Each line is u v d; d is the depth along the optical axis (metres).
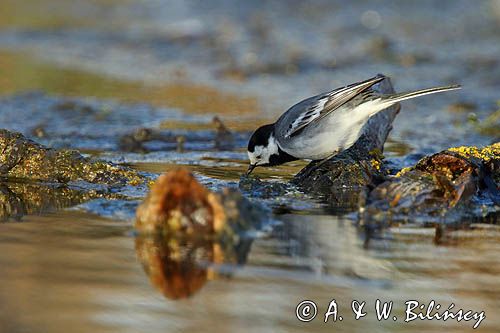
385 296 8.49
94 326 7.61
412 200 11.80
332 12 33.78
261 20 33.12
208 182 13.75
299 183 13.76
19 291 8.43
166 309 8.00
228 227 10.27
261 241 10.20
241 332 7.58
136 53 29.89
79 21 36.09
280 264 9.32
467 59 26.25
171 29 33.16
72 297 8.26
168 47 30.44
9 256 9.48
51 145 16.97
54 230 10.61
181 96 23.23
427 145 17.05
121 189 13.24
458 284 8.84
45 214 11.49
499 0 33.22
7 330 7.50
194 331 7.55
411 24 31.39
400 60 26.44
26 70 26.78
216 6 36.19
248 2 36.31
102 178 13.53
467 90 22.72
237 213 10.46
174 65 27.80
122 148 17.12
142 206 10.55
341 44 29.02
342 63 26.55
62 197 12.61
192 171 14.75
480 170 12.52
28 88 23.83
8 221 11.09
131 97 23.02
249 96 23.12
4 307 8.01
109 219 11.19
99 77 26.00
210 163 15.62
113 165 13.80
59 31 34.09
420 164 12.65
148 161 15.68
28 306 8.05
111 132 18.67
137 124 19.64
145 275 8.90
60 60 28.81
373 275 9.05
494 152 13.03
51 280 8.72
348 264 9.37
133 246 9.89
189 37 31.55
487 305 8.35
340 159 13.80
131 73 26.69
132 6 38.66
